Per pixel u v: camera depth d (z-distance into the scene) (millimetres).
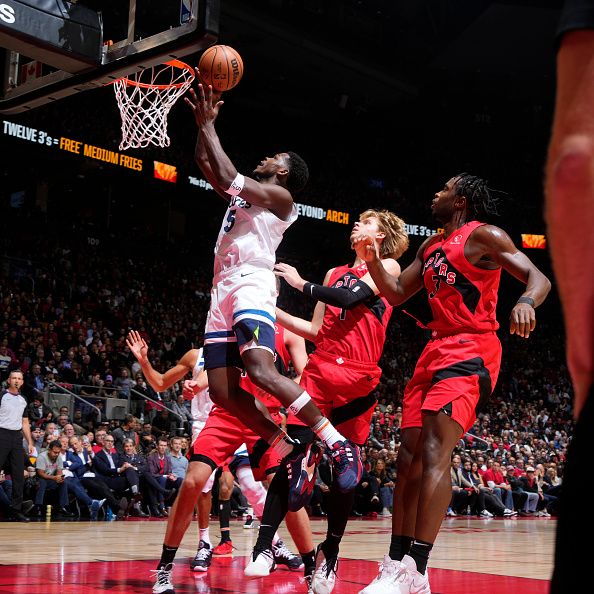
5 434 8461
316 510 11805
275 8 23156
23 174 21531
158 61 4723
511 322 2668
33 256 19438
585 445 855
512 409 22000
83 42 4820
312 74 26172
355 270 3777
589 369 856
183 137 23391
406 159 29531
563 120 849
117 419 12766
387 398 20172
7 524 8000
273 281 3246
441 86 28625
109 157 21125
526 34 25469
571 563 844
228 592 3385
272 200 3217
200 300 22266
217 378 3217
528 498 14914
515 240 28422
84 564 4289
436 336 3143
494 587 3799
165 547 3301
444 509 2816
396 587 2752
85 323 16922
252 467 3906
